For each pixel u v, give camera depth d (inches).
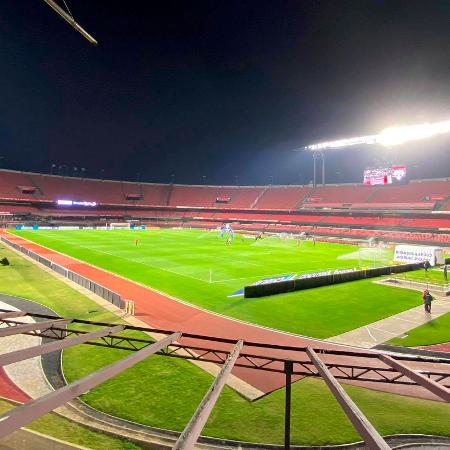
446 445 408.8
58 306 958.4
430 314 944.3
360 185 4163.4
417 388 553.3
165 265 1636.3
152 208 4901.6
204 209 4891.7
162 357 639.1
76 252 2025.1
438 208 3265.3
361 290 1198.9
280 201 4544.8
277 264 1728.6
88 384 151.5
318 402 502.6
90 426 419.2
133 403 488.1
